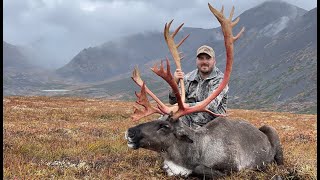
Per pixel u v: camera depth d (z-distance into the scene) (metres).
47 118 6.75
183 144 2.26
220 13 2.29
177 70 2.60
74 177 2.20
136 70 2.33
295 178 2.26
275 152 2.61
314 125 7.11
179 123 2.28
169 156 2.29
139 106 2.31
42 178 2.15
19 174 2.18
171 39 2.64
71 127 4.88
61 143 3.40
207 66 2.64
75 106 10.71
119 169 2.42
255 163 2.43
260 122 7.84
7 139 3.35
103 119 7.25
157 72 2.22
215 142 2.30
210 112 2.34
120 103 13.91
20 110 7.78
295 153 3.10
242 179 2.22
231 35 2.32
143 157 2.75
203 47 2.65
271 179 2.24
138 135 2.24
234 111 12.43
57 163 2.51
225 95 2.63
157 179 2.23
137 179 2.22
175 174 2.28
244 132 2.46
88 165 2.46
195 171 2.25
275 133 2.65
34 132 4.10
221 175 2.26
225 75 2.38
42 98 15.25
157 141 2.25
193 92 2.70
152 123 2.27
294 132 5.26
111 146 3.21
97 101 15.34
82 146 3.22
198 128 2.35
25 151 2.89
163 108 2.29
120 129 4.82
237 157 2.32
